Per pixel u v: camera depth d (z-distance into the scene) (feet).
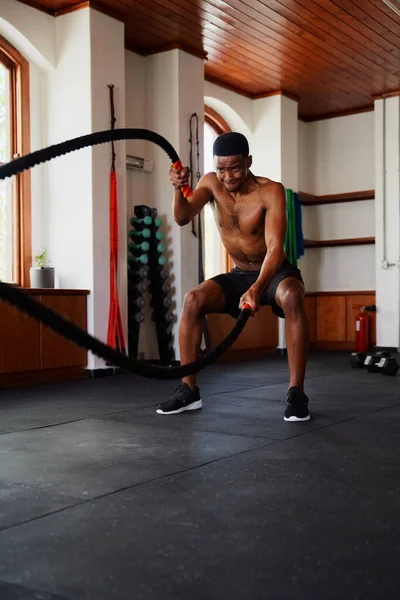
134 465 9.13
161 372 4.66
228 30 22.90
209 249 29.76
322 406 14.42
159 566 5.51
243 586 5.10
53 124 21.29
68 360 20.04
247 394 16.55
